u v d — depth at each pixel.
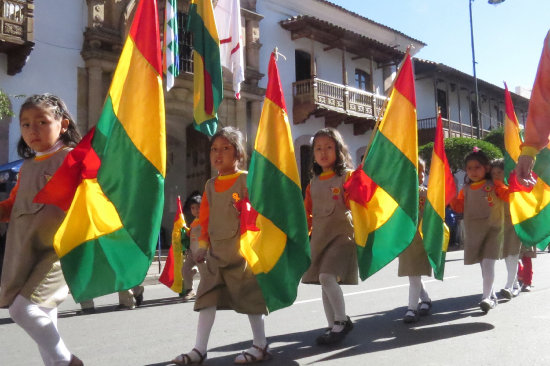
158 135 3.17
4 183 11.98
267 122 4.18
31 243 2.90
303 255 4.08
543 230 5.27
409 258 5.56
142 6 3.27
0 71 13.29
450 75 27.20
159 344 4.99
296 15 20.66
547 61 2.92
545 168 4.97
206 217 4.22
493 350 4.19
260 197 4.03
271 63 4.28
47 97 3.15
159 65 3.23
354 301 7.06
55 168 3.03
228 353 4.44
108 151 3.06
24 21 13.10
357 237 4.37
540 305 6.22
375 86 24.06
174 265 8.12
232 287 4.01
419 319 5.64
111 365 4.23
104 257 2.96
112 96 3.16
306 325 5.55
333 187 4.54
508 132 6.49
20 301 2.79
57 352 2.83
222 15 11.99
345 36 20.86
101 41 14.76
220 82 9.26
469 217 6.19
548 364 3.77
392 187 4.53
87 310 7.18
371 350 4.32
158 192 3.12
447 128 26.36
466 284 8.52
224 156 4.18
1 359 4.59
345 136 22.23
